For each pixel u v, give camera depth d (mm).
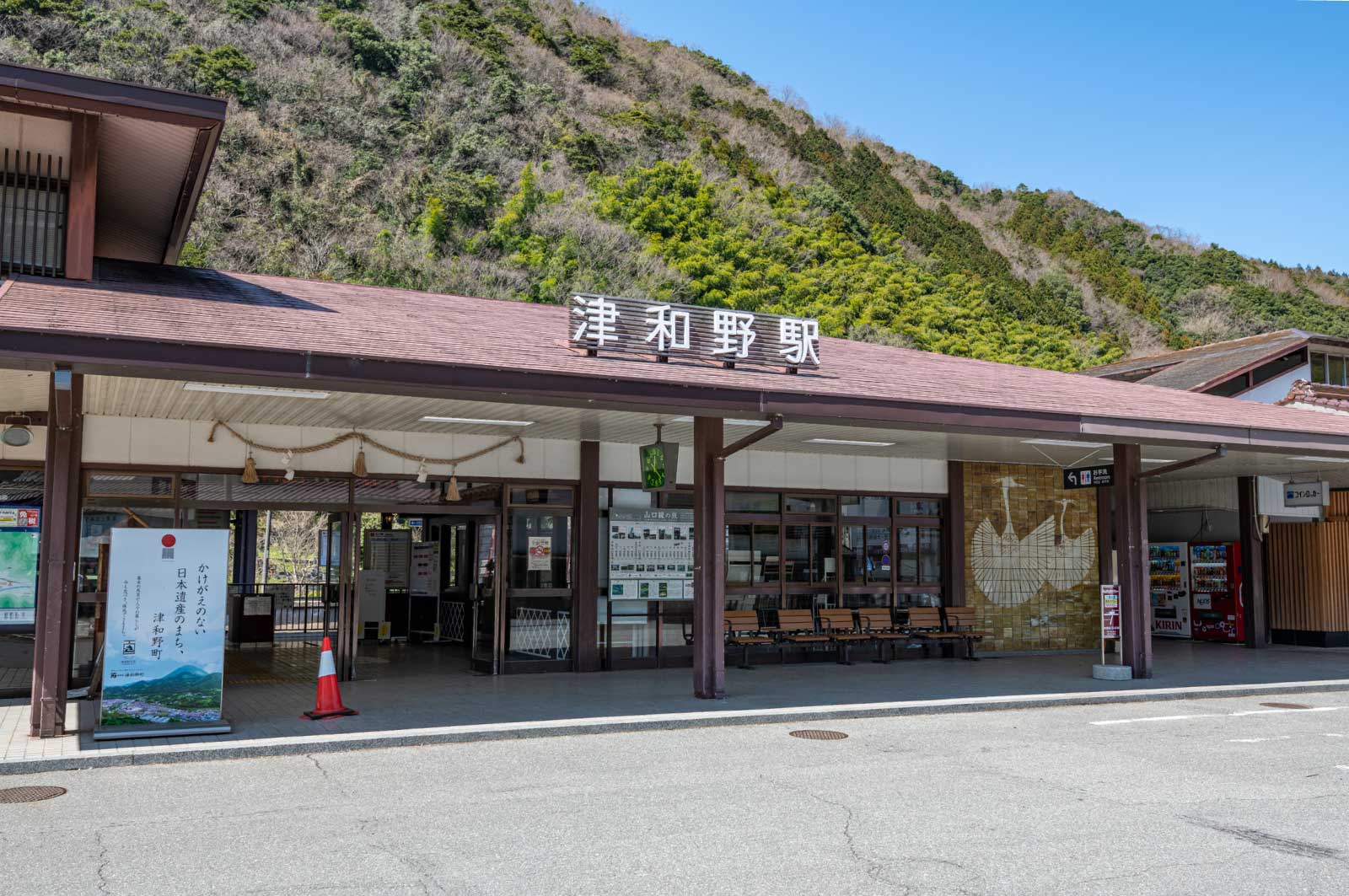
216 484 12234
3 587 11047
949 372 14359
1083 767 8102
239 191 43094
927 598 16766
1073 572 17969
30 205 10773
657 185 55219
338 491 12898
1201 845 5898
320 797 6992
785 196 66688
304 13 60438
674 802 6848
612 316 10789
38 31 47625
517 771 7848
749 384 10305
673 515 14844
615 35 91375
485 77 63062
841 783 7469
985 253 79312
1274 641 19391
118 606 8875
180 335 8055
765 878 5242
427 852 5668
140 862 5477
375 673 13906
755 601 15383
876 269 60094
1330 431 13734
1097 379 17312
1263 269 93750
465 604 17812
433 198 45000
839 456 16156
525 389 9117
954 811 6656
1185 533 20234
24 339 7449
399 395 8984
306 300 11352
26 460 11164
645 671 14156
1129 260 92562
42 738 8680
